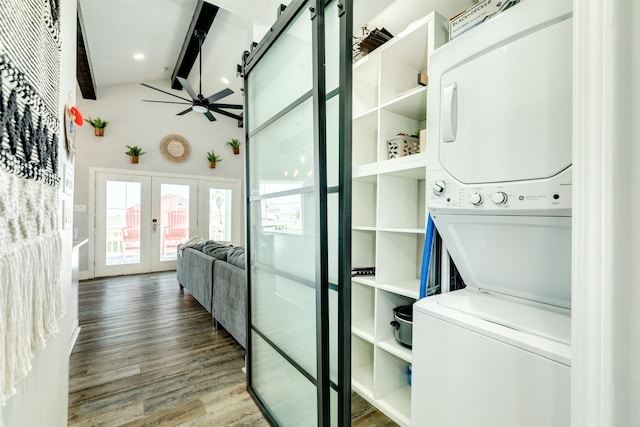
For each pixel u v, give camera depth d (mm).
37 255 755
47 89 857
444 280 1347
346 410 1158
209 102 4348
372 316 2195
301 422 1479
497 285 1090
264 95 1734
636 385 451
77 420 1636
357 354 2107
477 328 846
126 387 1962
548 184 799
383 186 1790
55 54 949
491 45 921
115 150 5383
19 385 812
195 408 1768
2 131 567
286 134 1523
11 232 608
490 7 1185
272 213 1687
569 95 755
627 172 466
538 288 955
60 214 1193
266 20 2107
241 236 6789
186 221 6109
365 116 1938
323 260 1167
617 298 473
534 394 728
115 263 5383
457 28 1319
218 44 4461
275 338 1695
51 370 1104
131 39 4168
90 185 5137
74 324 2648
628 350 460
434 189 1105
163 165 5859
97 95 5250
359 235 2213
